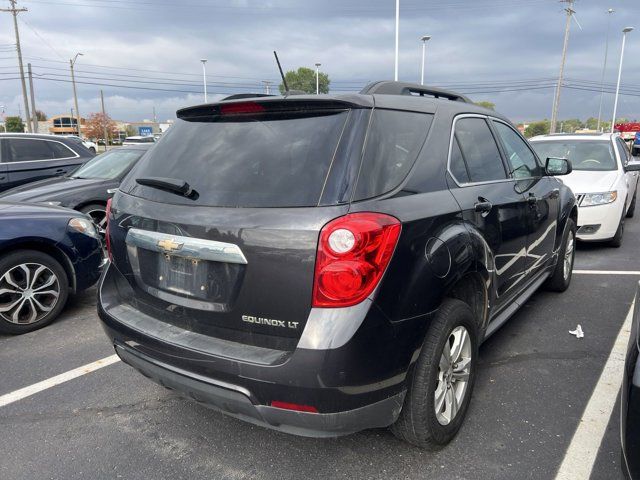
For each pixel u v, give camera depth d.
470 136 3.29
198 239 2.34
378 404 2.24
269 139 2.45
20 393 3.43
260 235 2.18
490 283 3.05
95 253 4.97
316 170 2.24
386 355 2.20
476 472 2.53
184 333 2.47
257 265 2.19
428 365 2.44
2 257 4.36
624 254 7.11
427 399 2.46
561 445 2.73
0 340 4.36
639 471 1.87
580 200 7.11
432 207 2.51
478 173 3.21
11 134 9.13
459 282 2.77
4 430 2.99
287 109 2.50
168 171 2.68
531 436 2.81
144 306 2.71
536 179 4.21
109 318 2.78
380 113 2.49
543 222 4.17
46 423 3.06
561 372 3.55
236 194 2.35
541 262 4.35
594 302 5.01
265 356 2.18
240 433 2.93
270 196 2.25
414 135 2.69
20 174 9.05
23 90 39.38
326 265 2.07
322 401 2.10
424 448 2.63
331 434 2.25
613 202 7.05
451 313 2.56
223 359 2.22
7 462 2.70
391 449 2.73
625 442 1.93
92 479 2.56
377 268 2.13
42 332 4.53
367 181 2.24
